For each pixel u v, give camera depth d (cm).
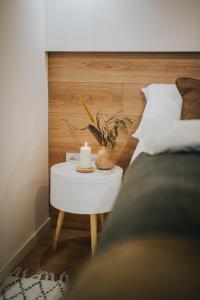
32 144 205
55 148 236
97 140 210
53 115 232
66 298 59
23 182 194
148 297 49
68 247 211
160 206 80
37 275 175
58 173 185
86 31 215
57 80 228
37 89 210
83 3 212
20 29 182
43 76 219
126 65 218
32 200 210
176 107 191
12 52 173
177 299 48
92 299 50
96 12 212
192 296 48
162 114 190
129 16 209
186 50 206
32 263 189
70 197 182
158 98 198
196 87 180
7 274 175
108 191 182
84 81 225
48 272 178
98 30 213
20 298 154
